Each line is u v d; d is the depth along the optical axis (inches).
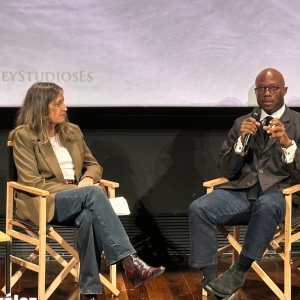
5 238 202.4
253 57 282.2
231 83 283.0
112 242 217.5
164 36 278.8
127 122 282.4
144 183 287.9
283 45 281.9
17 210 233.8
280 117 240.2
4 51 273.6
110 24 276.5
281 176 237.1
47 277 264.5
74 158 244.7
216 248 229.0
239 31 280.2
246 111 281.7
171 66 280.7
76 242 230.8
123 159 285.6
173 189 289.0
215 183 241.9
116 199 232.2
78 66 278.1
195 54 280.7
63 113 237.8
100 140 283.6
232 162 240.1
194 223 228.4
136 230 291.4
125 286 253.1
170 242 292.8
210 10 278.5
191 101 283.1
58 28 275.0
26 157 231.9
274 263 285.1
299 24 280.8
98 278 221.3
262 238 220.1
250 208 236.2
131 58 279.1
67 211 225.1
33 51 275.0
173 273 271.4
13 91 275.7
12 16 272.4
